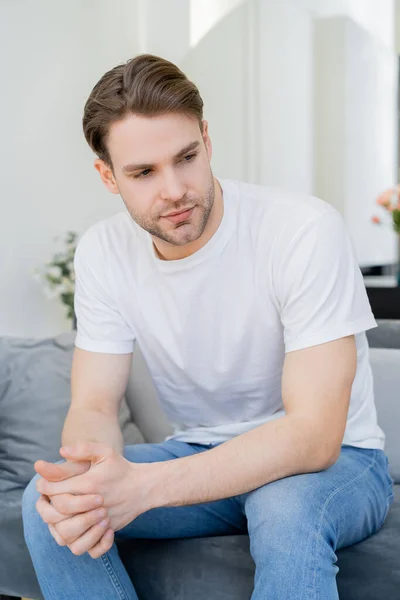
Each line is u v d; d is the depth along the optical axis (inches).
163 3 205.9
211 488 49.9
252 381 59.1
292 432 50.2
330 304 52.8
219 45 219.6
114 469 49.5
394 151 299.9
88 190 185.3
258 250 56.2
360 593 54.4
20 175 165.5
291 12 235.1
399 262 299.9
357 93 263.1
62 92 176.6
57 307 176.7
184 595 58.2
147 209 53.3
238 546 58.3
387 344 87.1
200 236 55.2
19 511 70.7
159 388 63.9
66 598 53.8
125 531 59.1
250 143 221.8
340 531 51.5
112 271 61.7
